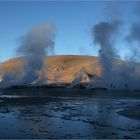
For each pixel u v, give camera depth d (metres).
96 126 33.56
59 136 27.81
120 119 39.00
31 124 35.00
